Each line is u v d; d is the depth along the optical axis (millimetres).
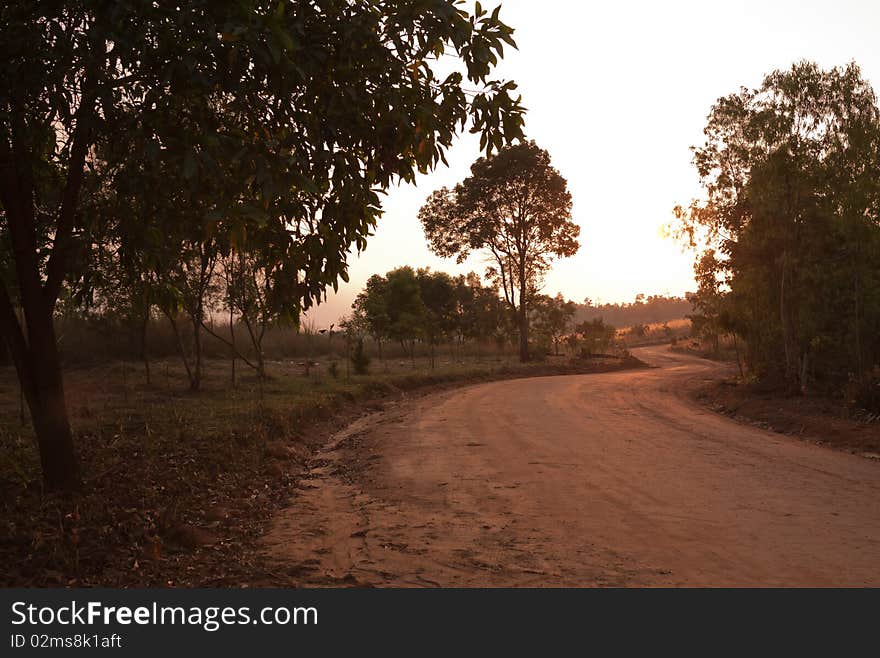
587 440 14617
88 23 5859
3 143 6469
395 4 6145
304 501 9469
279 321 6957
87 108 5762
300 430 15664
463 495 9594
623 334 125438
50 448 7863
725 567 6344
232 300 21125
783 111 22172
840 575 6105
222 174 5781
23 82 5641
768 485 10125
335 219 6465
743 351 68375
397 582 6031
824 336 23750
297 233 6477
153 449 10766
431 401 23984
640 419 18719
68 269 7652
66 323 25875
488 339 62281
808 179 22172
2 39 5484
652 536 7402
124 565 6340
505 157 52438
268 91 6027
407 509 8867
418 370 35969
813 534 7453
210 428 12898
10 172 7301
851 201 21359
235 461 11148
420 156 6656
